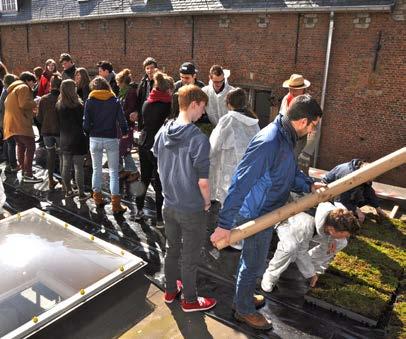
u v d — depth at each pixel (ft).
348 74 31.04
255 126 13.28
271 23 34.01
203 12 36.65
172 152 8.61
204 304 9.97
